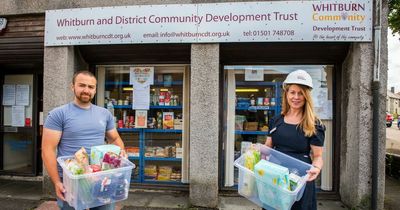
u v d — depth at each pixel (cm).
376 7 414
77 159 222
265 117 505
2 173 589
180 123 525
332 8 424
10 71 591
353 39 421
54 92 482
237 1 443
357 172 422
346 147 455
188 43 458
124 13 464
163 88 529
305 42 443
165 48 475
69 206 243
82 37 475
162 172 529
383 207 420
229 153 501
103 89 538
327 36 425
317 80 486
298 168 234
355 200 424
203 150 444
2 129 593
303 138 238
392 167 654
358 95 423
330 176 482
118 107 539
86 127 249
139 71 529
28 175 579
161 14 455
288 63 486
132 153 534
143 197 479
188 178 518
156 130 529
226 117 504
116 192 230
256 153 241
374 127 409
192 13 447
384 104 417
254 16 436
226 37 441
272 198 217
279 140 248
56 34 482
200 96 447
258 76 502
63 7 485
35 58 527
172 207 438
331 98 484
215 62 445
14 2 504
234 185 500
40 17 509
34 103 584
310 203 239
